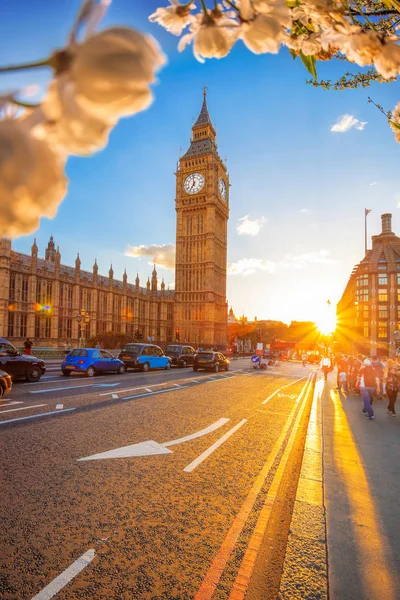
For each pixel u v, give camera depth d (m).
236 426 9.08
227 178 94.44
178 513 4.44
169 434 7.97
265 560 3.63
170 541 3.84
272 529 4.24
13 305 52.72
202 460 6.36
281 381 22.02
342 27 1.01
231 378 22.50
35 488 4.91
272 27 0.78
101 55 0.37
